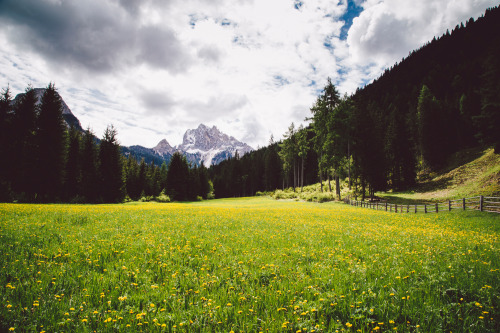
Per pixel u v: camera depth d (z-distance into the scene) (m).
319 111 50.31
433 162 56.97
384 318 3.86
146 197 69.12
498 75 30.86
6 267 5.40
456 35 141.00
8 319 3.52
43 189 36.28
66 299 4.30
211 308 4.09
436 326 3.60
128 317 3.81
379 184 44.78
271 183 101.50
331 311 4.00
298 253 7.75
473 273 5.65
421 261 6.64
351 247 8.76
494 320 3.71
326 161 48.31
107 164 47.69
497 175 33.31
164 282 5.22
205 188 94.81
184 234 10.50
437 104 59.50
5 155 33.03
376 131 45.97
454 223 16.72
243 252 7.79
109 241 8.59
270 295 4.58
